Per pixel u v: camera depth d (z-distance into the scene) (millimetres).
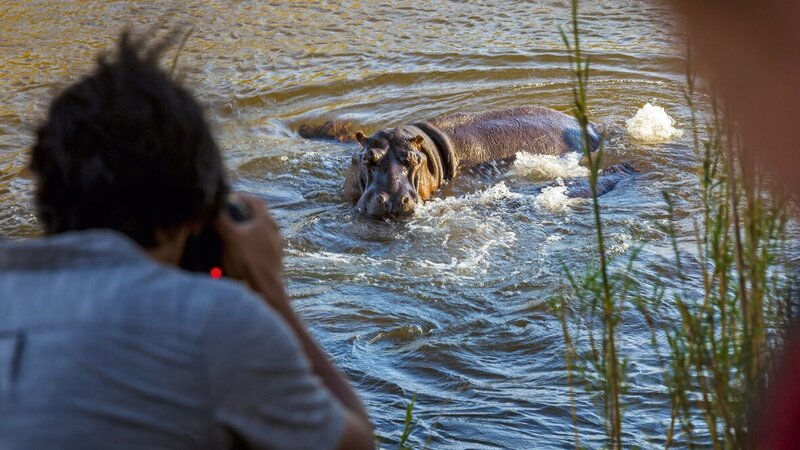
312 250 11250
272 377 2582
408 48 19797
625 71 18062
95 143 2754
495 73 18266
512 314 9234
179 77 3123
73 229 2814
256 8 22859
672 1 1526
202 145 2896
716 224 4633
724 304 4582
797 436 1744
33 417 2424
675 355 4914
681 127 15328
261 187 13523
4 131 15422
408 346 8680
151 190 2795
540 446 6805
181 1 23422
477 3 23031
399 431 7113
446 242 11328
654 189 12820
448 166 13648
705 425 6664
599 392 7051
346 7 22953
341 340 8828
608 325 4562
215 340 2531
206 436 2531
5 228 11797
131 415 2455
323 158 14508
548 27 20938
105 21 21828
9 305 2594
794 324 1896
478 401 7539
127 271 2637
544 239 11250
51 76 18156
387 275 10398
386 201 12102
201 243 3111
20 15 22375
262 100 17219
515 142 14414
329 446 2695
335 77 18219
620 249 10602
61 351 2479
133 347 2498
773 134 1474
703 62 1510
